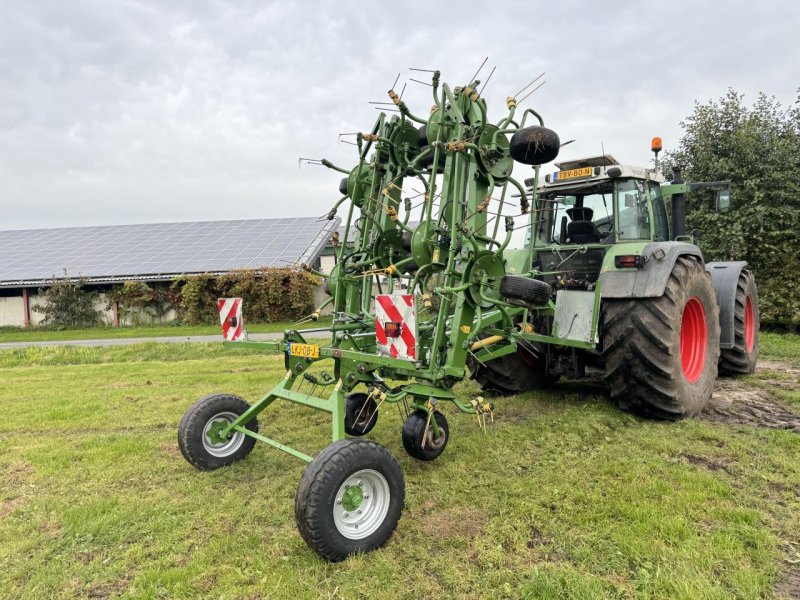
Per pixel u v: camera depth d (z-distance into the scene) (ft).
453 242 10.85
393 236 13.29
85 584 7.73
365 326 12.73
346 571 7.84
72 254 83.10
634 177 16.40
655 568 7.52
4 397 21.26
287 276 67.15
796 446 11.71
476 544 8.36
